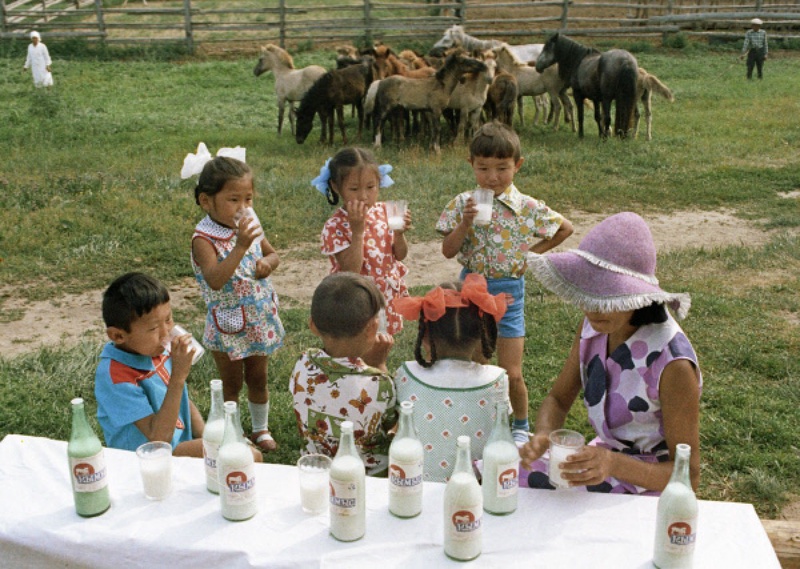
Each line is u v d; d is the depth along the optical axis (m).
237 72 21.69
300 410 3.14
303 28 24.58
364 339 3.03
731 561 2.30
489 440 2.52
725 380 5.47
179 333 3.25
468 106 14.38
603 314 2.72
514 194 4.54
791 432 4.75
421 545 2.37
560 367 5.69
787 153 13.02
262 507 2.57
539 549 2.36
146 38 24.78
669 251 8.77
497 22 26.30
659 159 12.66
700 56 24.19
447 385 2.98
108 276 7.94
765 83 20.31
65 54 23.27
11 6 26.56
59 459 2.85
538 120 17.84
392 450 2.46
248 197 4.23
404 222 4.35
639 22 26.31
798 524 3.10
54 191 10.30
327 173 4.23
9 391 5.27
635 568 2.28
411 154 13.31
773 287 7.35
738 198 10.78
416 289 7.71
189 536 2.43
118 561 2.42
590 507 2.56
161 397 3.38
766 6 26.19
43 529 2.47
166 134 15.23
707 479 4.39
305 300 7.52
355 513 2.37
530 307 6.82
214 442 2.60
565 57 15.45
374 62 15.53
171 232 9.00
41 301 7.39
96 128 15.27
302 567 2.30
